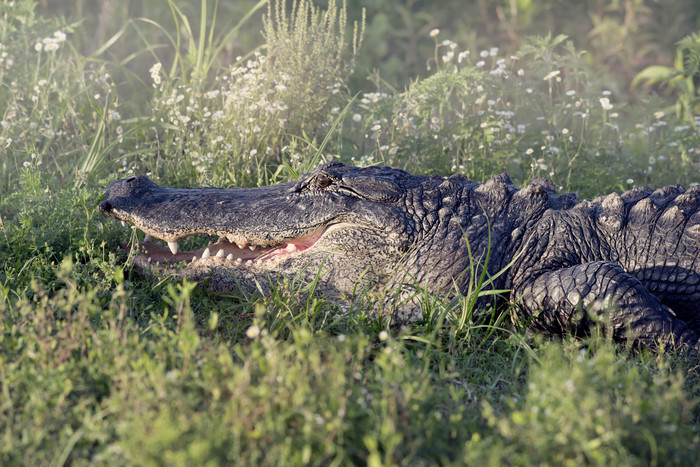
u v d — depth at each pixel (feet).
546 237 32.73
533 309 30.66
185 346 20.77
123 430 18.02
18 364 21.43
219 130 46.24
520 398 23.52
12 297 28.68
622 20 89.10
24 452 18.25
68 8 76.48
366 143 50.96
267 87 48.96
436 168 46.68
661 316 28.73
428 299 30.09
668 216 32.50
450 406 22.31
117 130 46.47
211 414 19.08
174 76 54.29
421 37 85.15
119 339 22.48
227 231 32.24
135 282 32.73
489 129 46.32
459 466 17.97
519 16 85.51
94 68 58.75
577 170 49.11
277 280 32.01
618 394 21.12
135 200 32.63
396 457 18.29
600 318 28.84
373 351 27.73
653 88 79.82
